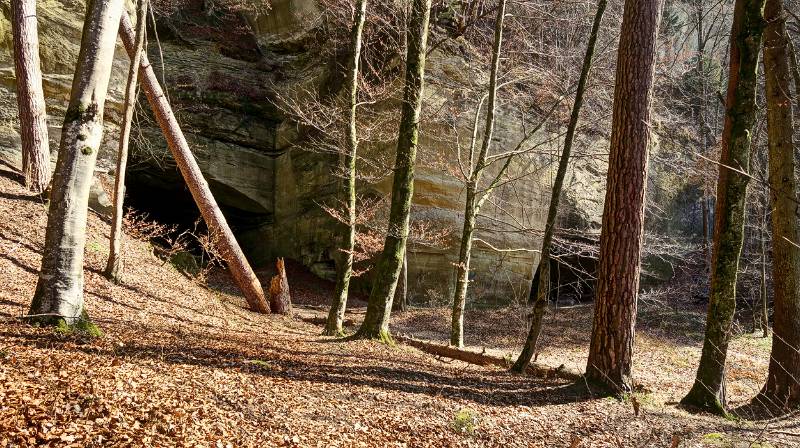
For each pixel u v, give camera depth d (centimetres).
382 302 1156
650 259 2450
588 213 2302
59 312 667
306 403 609
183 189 2545
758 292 2145
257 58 2662
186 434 457
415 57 1136
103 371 544
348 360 905
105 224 1566
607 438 679
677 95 2531
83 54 674
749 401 1063
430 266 2131
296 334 1239
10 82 1630
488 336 1767
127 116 1178
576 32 1905
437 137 1995
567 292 2500
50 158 1634
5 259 1063
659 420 765
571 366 1317
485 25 2130
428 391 764
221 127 2511
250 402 568
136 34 1139
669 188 2564
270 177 2672
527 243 2253
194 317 1178
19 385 466
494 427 659
